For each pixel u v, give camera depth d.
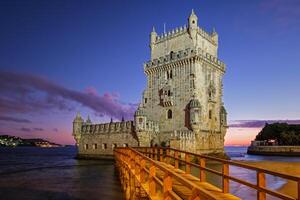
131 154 22.39
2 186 39.25
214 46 78.88
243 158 104.50
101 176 48.84
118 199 29.20
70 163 78.56
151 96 75.00
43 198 30.91
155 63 74.75
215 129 72.62
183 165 57.72
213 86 72.06
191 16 70.94
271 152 122.56
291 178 8.77
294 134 126.25
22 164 87.06
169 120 70.06
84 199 29.78
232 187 31.62
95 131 82.75
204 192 6.31
